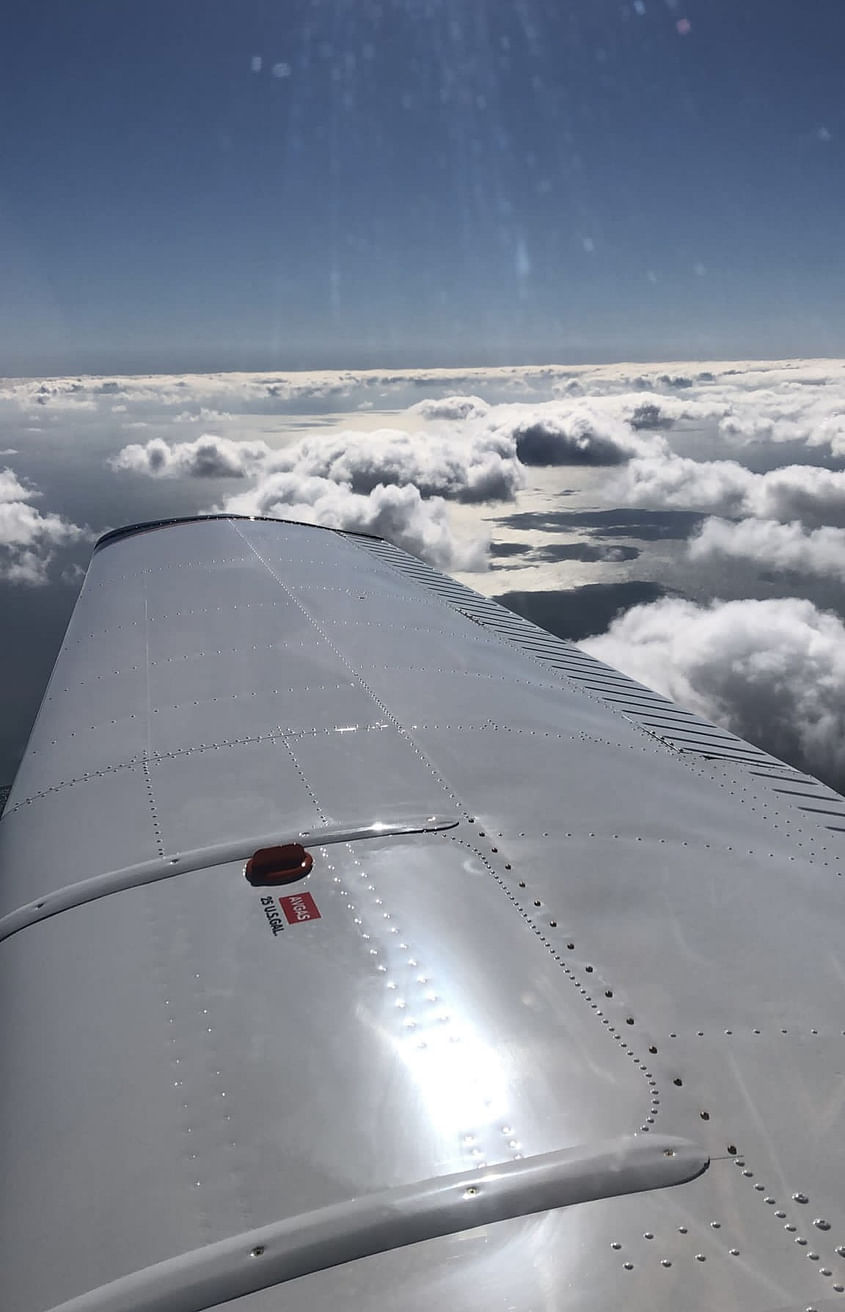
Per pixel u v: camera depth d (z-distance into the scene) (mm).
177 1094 800
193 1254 637
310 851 1205
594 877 1183
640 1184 695
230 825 1287
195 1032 879
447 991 937
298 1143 737
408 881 1143
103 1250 648
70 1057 863
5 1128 795
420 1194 681
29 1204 703
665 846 1286
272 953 999
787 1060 853
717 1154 732
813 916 1135
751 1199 687
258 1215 670
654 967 996
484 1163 713
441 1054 843
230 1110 778
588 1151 726
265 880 1137
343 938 1022
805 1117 778
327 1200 681
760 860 1282
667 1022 903
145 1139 752
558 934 1052
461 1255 629
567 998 935
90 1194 702
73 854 1244
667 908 1119
